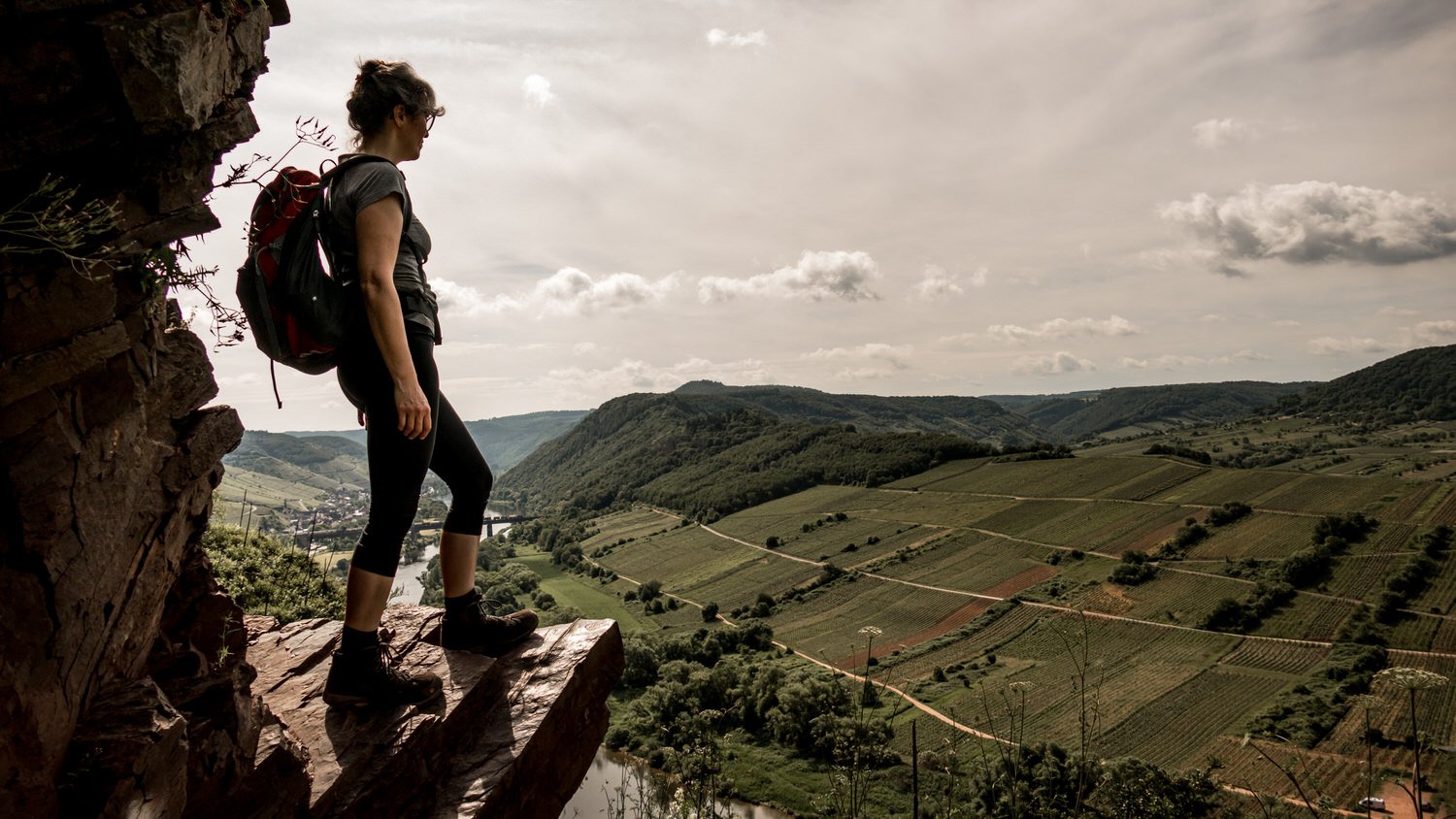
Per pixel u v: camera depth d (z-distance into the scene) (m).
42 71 1.52
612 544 164.00
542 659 3.35
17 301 1.54
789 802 34.25
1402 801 26.86
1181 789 15.83
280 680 3.09
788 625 97.31
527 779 2.93
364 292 2.47
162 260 1.83
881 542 132.00
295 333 2.44
